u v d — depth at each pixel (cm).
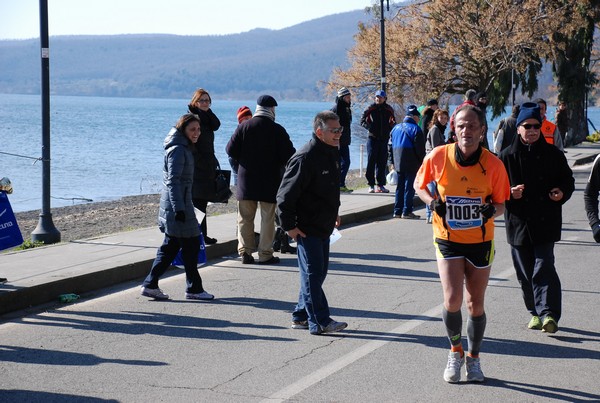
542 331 1053
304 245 1038
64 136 7681
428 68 4778
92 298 1253
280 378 879
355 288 1302
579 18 4516
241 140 1462
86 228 2109
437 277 1380
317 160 1010
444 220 834
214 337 1038
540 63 5003
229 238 1639
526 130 994
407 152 2058
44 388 852
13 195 3250
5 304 1159
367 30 4975
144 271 1405
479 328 857
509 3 4569
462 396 823
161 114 16638
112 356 962
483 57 4497
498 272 1412
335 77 5197
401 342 1010
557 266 1461
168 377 884
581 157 3900
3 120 11550
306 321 1077
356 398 816
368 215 2120
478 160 820
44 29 1709
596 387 850
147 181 3803
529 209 1017
